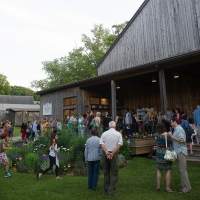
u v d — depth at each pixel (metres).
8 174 7.20
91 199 4.79
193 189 5.24
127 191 5.31
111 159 5.06
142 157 9.93
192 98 13.22
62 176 7.27
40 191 5.48
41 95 20.09
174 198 4.67
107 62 18.19
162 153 5.18
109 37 29.92
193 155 8.38
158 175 5.25
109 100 17.67
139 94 16.45
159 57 14.56
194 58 9.46
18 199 4.89
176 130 5.19
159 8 15.00
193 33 13.04
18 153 9.80
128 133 12.06
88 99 16.22
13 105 52.97
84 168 7.72
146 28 15.65
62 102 17.50
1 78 68.31
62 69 40.19
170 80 14.48
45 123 16.08
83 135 10.73
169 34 14.21
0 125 14.77
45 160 8.02
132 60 16.30
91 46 34.28
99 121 11.23
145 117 13.69
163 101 10.34
